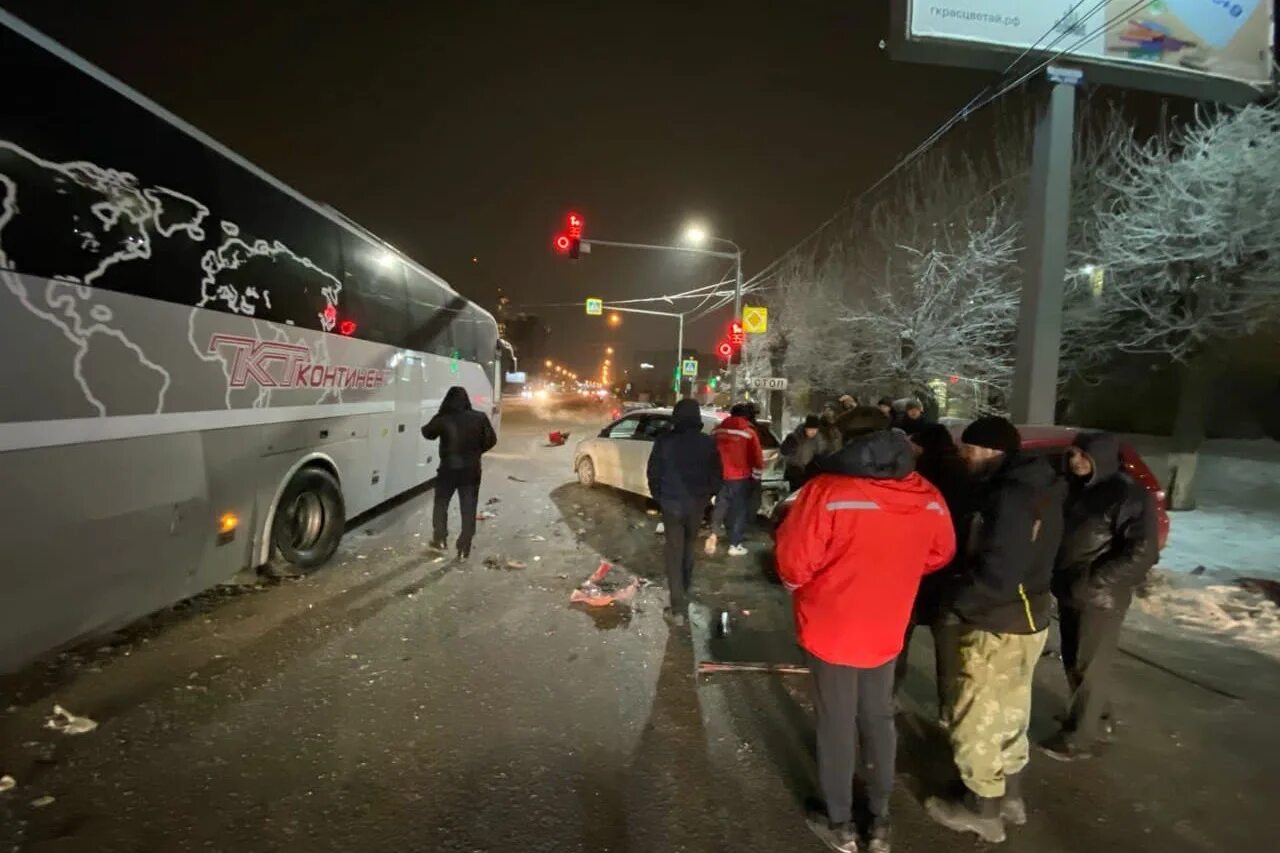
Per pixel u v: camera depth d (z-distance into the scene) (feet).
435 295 38.55
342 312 26.09
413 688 16.03
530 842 10.87
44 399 13.28
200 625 19.44
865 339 76.59
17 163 12.72
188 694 15.42
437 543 28.27
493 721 14.64
